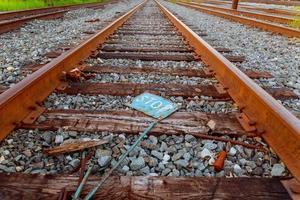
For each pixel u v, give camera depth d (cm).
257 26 891
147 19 1077
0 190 154
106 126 223
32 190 154
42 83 275
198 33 745
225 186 160
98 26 828
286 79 371
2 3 1098
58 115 240
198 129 223
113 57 454
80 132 219
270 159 194
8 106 213
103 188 157
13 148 199
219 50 535
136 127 222
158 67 402
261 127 222
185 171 184
